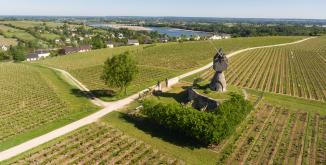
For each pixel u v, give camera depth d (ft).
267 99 287.07
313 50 605.31
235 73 396.57
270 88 330.13
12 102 281.54
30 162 173.58
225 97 250.57
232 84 343.67
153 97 284.41
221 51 262.06
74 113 249.55
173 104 220.02
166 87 319.47
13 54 639.35
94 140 201.57
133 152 188.03
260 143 201.57
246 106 227.20
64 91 321.52
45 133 209.46
